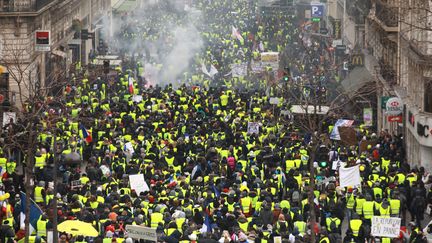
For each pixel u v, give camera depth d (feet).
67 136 376.48
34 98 355.97
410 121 400.67
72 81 474.49
